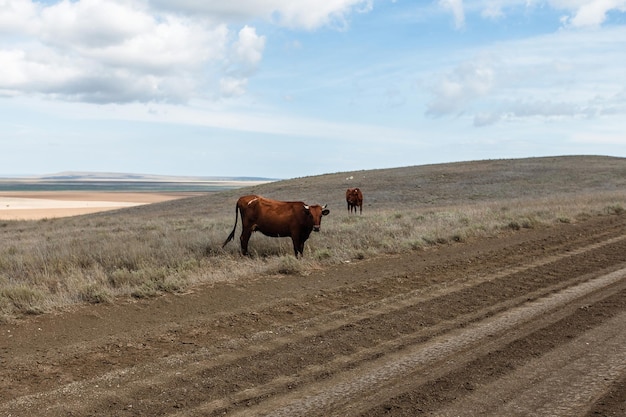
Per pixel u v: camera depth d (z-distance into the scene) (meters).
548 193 52.47
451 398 5.18
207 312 8.67
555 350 6.55
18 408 5.06
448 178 67.25
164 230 24.14
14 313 8.55
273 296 9.77
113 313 8.61
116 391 5.46
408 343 6.94
